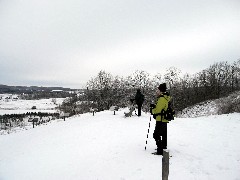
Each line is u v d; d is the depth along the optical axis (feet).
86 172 22.16
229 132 36.24
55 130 52.08
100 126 46.01
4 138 55.93
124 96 179.42
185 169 20.44
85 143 33.58
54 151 32.35
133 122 48.65
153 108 24.00
